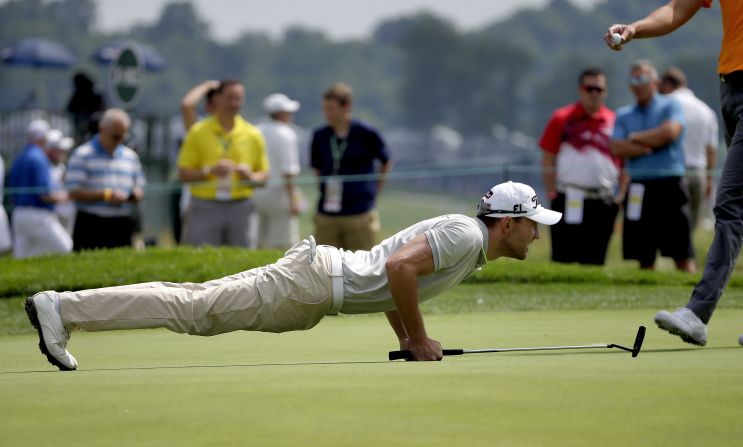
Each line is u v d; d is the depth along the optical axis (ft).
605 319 103.04
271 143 181.78
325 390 56.65
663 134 145.79
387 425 47.88
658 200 147.95
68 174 152.56
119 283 126.93
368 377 61.11
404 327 76.28
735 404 51.93
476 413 50.21
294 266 73.26
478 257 73.41
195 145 156.25
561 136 150.82
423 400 53.36
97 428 48.47
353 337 90.02
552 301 118.52
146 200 273.33
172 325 72.33
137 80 196.75
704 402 52.37
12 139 276.62
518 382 58.34
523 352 75.61
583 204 150.00
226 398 54.85
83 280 127.34
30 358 80.89
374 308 74.28
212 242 156.04
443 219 72.69
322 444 44.60
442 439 45.27
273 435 46.29
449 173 172.55
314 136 159.22
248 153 157.69
